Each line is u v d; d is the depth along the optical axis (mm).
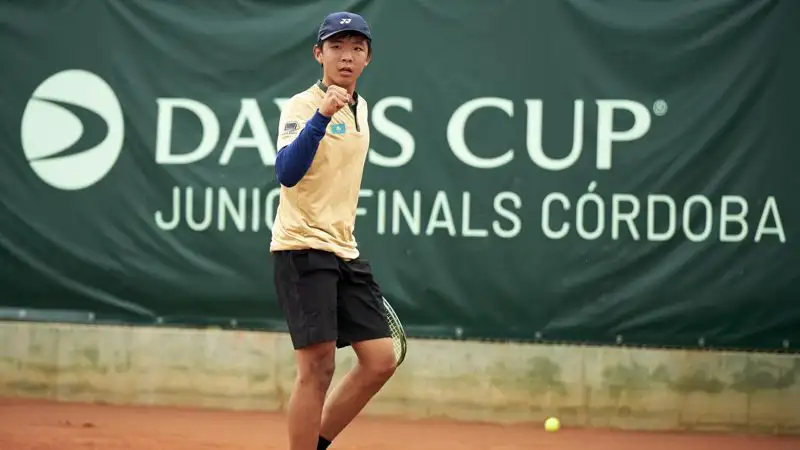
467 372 24562
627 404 24297
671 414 24234
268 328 25031
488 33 24297
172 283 25109
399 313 24594
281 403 25062
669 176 24016
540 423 24500
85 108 25234
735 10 23797
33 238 25375
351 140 15086
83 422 23125
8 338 25531
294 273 14930
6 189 25375
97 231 25266
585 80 24141
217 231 24969
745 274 23984
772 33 23766
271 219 24812
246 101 24844
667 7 23938
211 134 24938
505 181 24312
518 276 24344
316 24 24672
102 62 25156
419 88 24422
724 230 23969
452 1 24344
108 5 25125
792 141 23828
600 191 24156
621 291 24203
